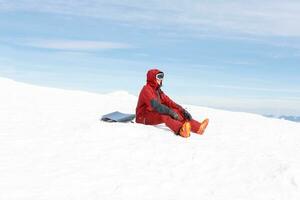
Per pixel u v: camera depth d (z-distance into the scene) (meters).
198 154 7.19
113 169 6.21
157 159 6.80
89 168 6.18
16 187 5.28
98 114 11.38
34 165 6.18
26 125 9.09
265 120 13.29
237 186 5.81
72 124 9.35
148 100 9.15
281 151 8.09
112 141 7.64
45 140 7.62
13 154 6.68
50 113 11.18
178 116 8.95
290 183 5.86
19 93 15.61
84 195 5.17
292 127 12.03
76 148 7.17
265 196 5.48
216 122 11.62
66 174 5.87
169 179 5.95
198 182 5.91
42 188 5.31
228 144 8.31
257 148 8.18
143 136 8.10
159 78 9.34
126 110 12.82
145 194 5.33
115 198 5.12
